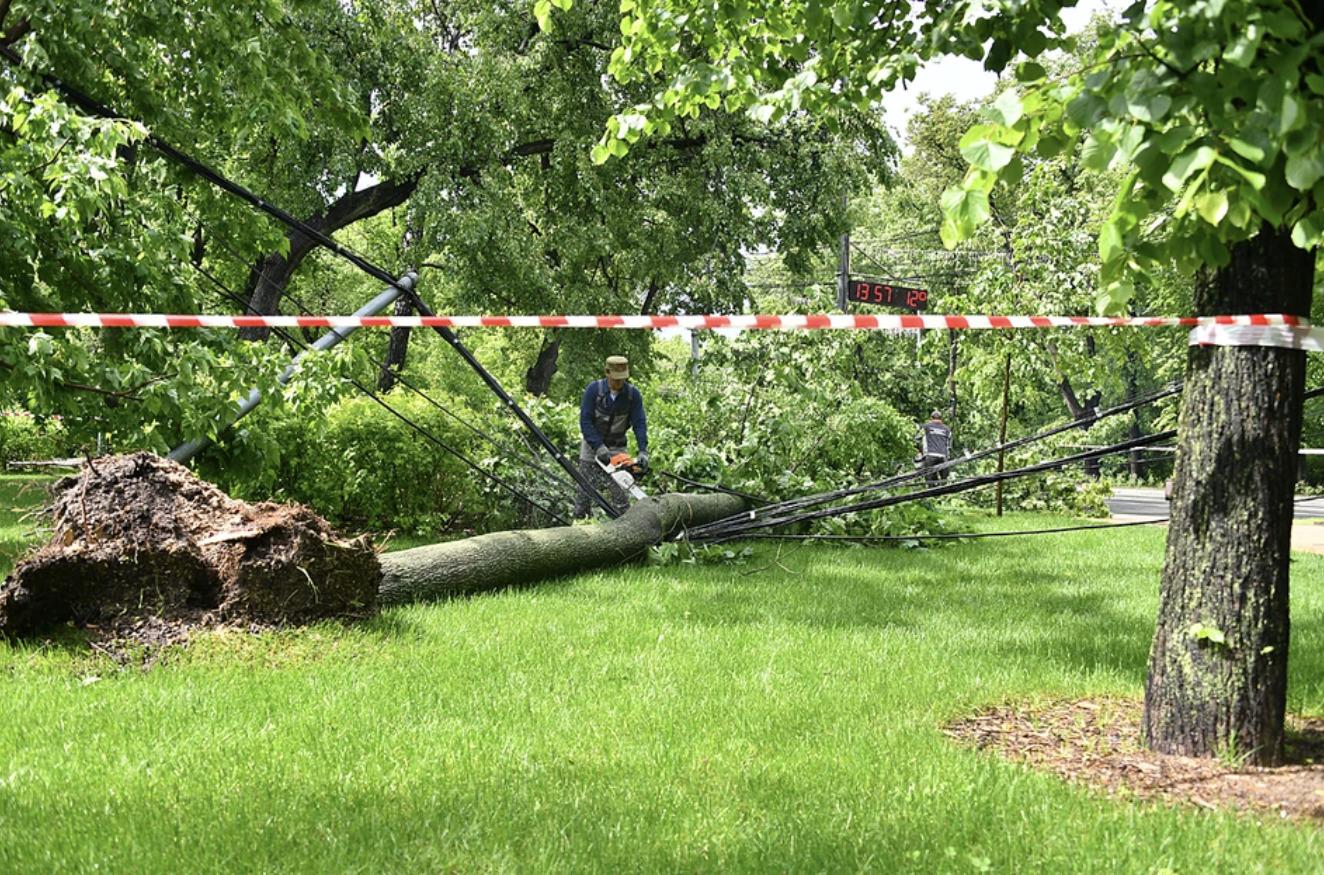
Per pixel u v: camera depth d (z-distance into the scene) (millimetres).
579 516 11789
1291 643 6914
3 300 7637
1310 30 3422
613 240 24781
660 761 4348
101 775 4113
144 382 8523
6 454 21219
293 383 8891
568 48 24109
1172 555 4512
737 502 12156
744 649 6469
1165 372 30750
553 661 6074
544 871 3297
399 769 4230
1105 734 4785
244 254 12086
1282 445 4305
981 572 10148
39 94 8688
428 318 5160
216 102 11406
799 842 3512
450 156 22062
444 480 12344
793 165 25672
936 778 4129
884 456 16750
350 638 6375
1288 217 3787
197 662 5773
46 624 6125
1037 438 7336
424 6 25859
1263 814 3822
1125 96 3326
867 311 30219
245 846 3418
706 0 6293
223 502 6605
